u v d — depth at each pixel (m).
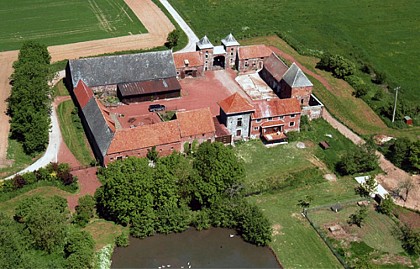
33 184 116.94
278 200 117.19
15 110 132.00
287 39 192.12
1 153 128.62
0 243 89.75
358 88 157.88
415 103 154.50
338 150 134.25
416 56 183.50
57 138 135.38
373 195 118.56
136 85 153.12
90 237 100.12
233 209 108.38
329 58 170.00
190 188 109.50
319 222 110.56
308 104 151.62
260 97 156.50
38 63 151.62
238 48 170.12
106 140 122.62
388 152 133.50
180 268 99.69
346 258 101.62
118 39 190.12
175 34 183.62
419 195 119.81
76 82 150.12
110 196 106.00
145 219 105.56
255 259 102.19
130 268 99.19
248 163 127.81
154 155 124.44
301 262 101.12
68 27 198.50
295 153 132.12
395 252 103.69
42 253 99.25
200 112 130.38
